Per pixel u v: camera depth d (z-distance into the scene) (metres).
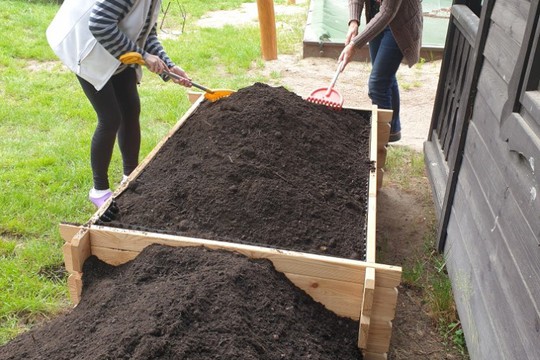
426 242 3.59
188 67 6.98
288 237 2.49
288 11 10.56
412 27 3.83
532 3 2.12
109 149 3.41
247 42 8.16
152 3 3.25
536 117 1.98
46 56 7.22
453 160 3.25
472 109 3.08
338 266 2.17
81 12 3.12
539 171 1.90
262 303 2.06
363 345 2.15
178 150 3.08
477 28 3.15
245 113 3.18
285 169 2.90
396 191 4.29
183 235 2.41
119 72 3.36
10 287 2.98
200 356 1.76
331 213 2.68
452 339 2.81
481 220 2.68
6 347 2.03
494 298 2.33
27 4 10.13
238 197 2.63
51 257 3.22
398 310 2.99
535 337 1.87
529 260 1.99
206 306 1.94
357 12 4.11
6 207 3.70
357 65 7.32
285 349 1.94
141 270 2.20
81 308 2.14
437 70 7.22
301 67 7.23
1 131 4.99
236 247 2.27
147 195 2.71
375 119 3.63
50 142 4.77
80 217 3.69
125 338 1.78
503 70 2.55
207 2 11.16
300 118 3.29
